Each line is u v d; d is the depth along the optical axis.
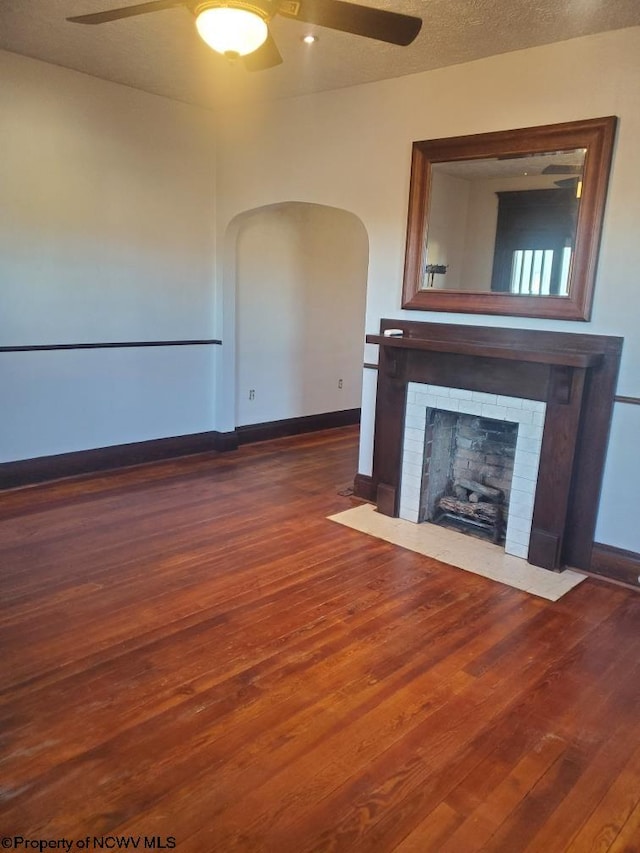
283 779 1.86
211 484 4.61
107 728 2.04
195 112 4.83
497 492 3.88
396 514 4.06
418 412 3.86
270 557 3.40
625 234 3.06
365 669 2.42
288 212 5.73
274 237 5.65
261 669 2.39
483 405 3.55
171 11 3.09
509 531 3.53
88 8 3.10
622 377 3.15
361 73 3.74
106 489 4.39
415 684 2.34
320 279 6.18
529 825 1.74
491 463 3.95
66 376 4.47
